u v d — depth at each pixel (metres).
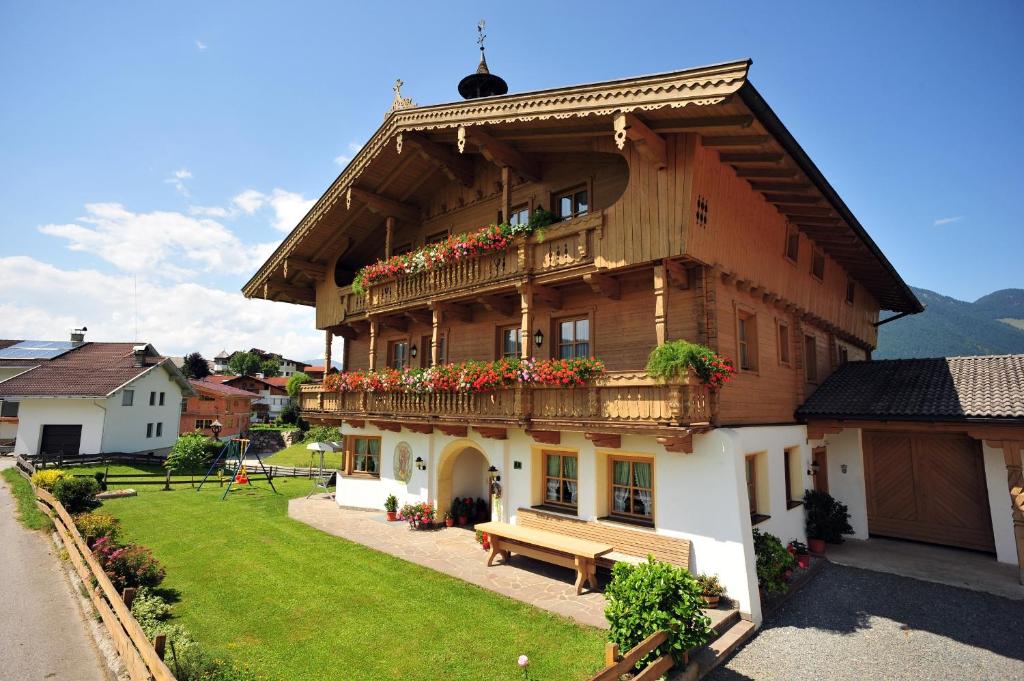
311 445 21.70
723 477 8.81
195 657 6.45
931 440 13.23
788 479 12.48
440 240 15.79
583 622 8.10
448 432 14.22
